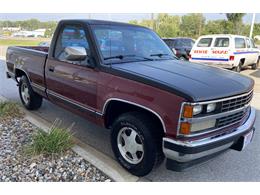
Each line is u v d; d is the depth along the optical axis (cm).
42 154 333
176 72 309
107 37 357
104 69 319
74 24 373
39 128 402
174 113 252
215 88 269
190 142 251
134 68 314
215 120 267
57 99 415
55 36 409
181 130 250
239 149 306
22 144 368
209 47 1169
